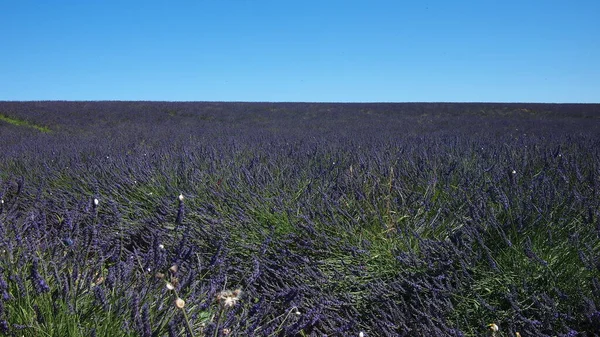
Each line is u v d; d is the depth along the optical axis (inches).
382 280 113.7
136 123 993.5
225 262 125.4
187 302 87.2
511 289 98.7
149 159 230.8
